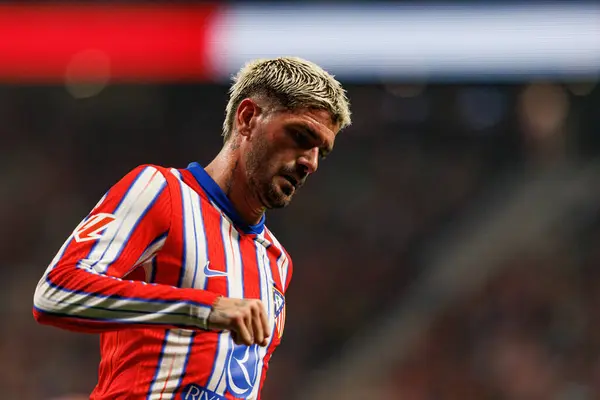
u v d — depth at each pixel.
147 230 6.79
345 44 34.09
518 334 42.06
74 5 35.34
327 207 48.38
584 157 46.69
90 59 34.84
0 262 46.12
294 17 34.03
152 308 6.23
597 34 33.38
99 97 49.41
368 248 46.97
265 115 7.29
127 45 34.66
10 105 49.78
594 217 44.50
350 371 42.94
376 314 44.88
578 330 41.22
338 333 44.56
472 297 44.03
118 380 6.89
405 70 34.22
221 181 7.48
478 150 48.97
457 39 34.03
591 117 46.41
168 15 34.66
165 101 49.19
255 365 7.30
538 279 43.59
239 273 7.26
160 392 6.77
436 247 46.53
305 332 44.41
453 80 34.72
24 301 44.34
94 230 6.62
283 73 7.30
